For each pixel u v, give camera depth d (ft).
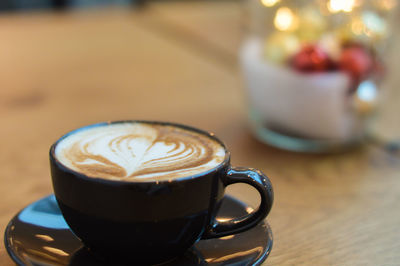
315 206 1.59
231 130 2.07
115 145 1.30
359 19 1.95
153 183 1.13
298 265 1.32
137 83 2.55
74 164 1.20
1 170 1.68
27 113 2.12
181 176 1.19
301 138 1.97
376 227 1.50
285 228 1.47
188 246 1.23
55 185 1.19
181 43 3.30
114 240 1.17
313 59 1.89
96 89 2.44
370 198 1.65
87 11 4.21
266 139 2.03
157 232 1.16
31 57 2.88
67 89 2.42
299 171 1.79
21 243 1.21
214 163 1.24
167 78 2.64
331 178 1.76
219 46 3.27
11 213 1.47
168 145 1.32
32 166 1.72
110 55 3.00
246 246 1.26
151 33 3.50
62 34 3.39
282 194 1.64
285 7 2.06
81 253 1.23
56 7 6.02
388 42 2.02
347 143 1.99
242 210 1.38
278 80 1.91
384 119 2.25
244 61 2.06
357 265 1.34
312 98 1.88
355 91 1.90
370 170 1.83
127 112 2.18
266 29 2.13
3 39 3.18
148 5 4.41
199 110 2.23
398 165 1.88
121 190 1.12
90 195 1.14
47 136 1.93
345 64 1.88
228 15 4.06
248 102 2.09
